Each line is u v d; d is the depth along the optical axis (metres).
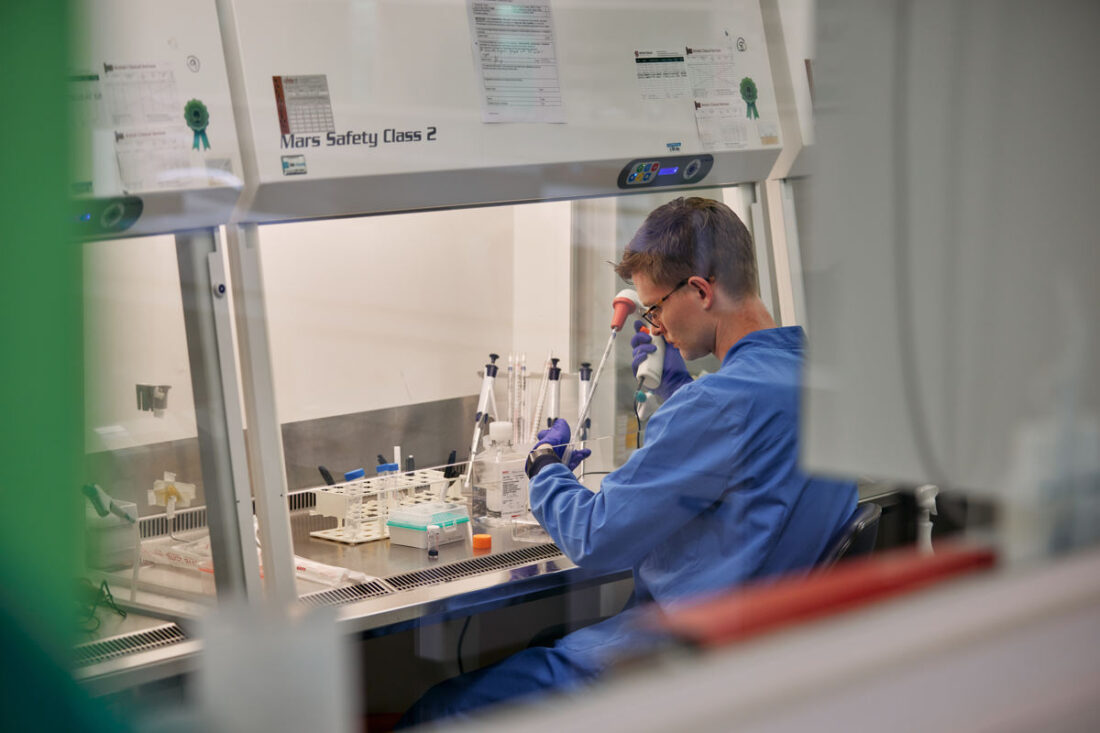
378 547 2.14
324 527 2.11
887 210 0.98
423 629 1.79
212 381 1.67
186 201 1.57
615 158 2.02
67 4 0.73
